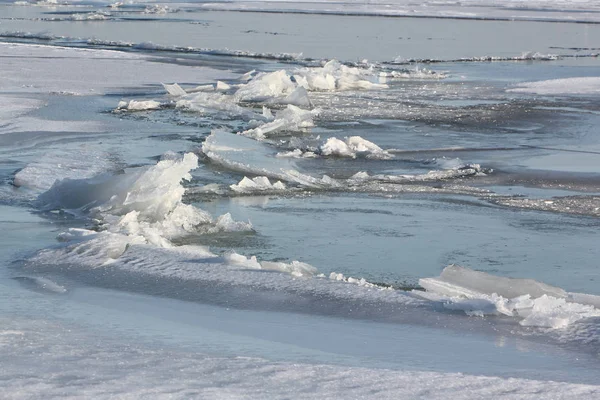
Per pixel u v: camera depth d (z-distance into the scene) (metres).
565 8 98.12
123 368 4.23
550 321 6.50
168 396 3.72
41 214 11.85
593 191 13.95
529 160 16.61
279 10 85.19
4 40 45.50
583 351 5.94
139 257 8.73
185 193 13.36
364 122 21.41
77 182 12.68
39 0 96.31
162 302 7.31
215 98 24.08
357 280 8.20
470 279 7.97
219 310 7.03
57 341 4.92
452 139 19.05
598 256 10.29
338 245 10.55
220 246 10.43
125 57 37.44
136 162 15.60
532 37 55.41
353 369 4.49
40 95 24.69
